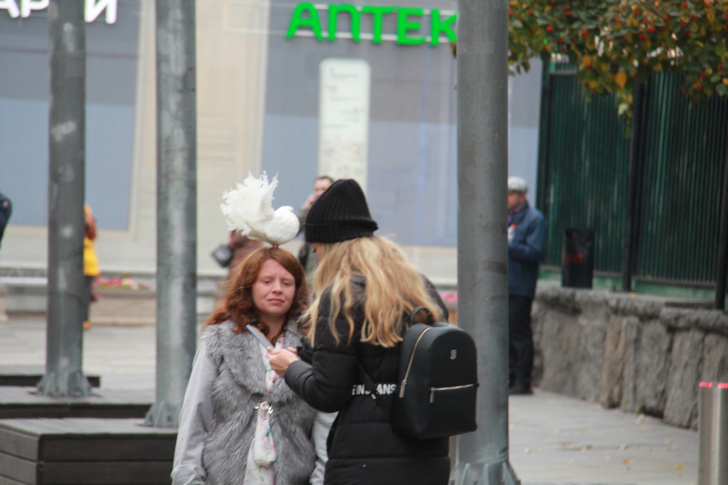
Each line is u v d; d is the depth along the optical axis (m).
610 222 42.72
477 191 18.95
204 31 60.56
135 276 60.50
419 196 62.38
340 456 12.34
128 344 49.88
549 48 26.02
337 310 12.23
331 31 61.25
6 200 40.28
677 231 38.06
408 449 12.28
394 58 61.75
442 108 62.12
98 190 60.38
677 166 38.16
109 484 20.62
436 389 12.07
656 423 34.31
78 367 27.44
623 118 41.94
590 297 39.50
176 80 23.05
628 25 24.89
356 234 12.84
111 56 60.12
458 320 19.25
